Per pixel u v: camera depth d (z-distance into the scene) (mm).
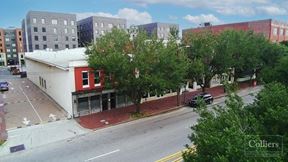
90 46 25875
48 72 34188
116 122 23844
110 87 24562
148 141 18734
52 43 80625
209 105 29969
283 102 10180
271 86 11945
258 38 41156
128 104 30375
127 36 23891
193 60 30156
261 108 10695
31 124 23484
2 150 18016
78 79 25422
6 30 106688
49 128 22438
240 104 10086
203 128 8648
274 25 55094
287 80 20672
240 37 37188
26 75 57500
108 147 17891
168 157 15773
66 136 20531
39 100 32812
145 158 15773
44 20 78250
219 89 40938
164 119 24781
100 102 27781
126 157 16062
